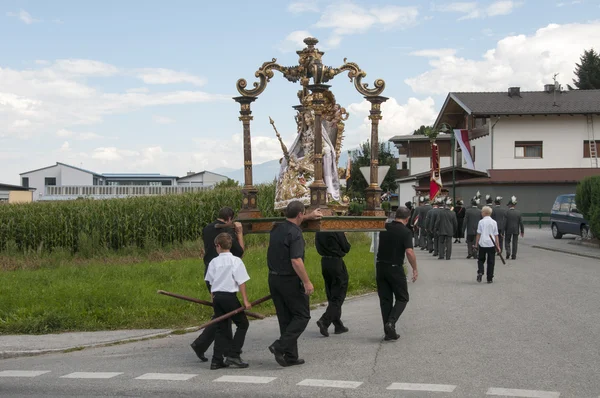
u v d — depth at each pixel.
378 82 9.93
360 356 8.62
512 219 21.81
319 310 12.61
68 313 11.44
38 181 69.50
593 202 26.28
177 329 11.02
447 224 23.19
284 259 8.29
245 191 10.08
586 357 8.22
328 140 10.01
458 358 8.29
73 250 23.52
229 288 8.22
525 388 6.87
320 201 9.02
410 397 6.65
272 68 9.95
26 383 7.69
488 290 14.52
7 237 23.23
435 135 39.69
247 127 10.06
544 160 46.12
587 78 78.25
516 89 48.97
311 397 6.76
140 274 16.19
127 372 8.14
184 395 7.04
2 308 11.84
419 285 15.70
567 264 20.03
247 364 8.24
